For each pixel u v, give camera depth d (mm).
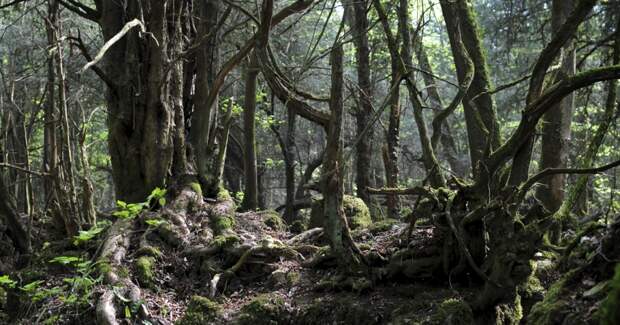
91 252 7887
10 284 6773
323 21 18766
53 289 6422
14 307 7188
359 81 12062
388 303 5645
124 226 7574
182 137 8789
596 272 4172
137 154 8531
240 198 14055
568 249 4809
